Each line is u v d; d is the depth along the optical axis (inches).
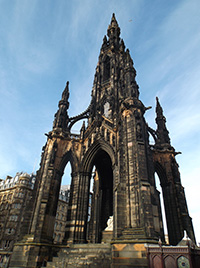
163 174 1565.0
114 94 1909.4
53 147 1494.8
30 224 1208.8
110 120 1587.1
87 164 1498.5
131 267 813.2
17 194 2989.7
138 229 921.5
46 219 1213.7
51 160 1422.2
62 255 1072.2
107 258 929.5
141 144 1162.6
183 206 1380.4
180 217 1346.0
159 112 1975.9
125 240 885.8
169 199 1462.8
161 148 1699.1
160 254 697.6
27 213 1262.3
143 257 812.0
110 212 1694.1
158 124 1907.0
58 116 1715.1
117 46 2583.7
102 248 972.6
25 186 3075.8
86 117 1979.6
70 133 1683.1
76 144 1615.4
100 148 1513.3
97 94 2118.6
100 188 1787.6
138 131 1220.5
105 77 2359.7
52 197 1309.1
